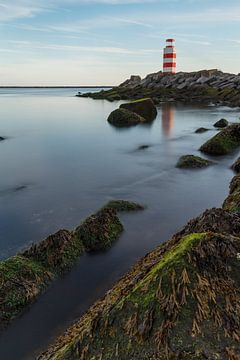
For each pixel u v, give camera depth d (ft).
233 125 85.97
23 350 22.09
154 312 15.81
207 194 51.49
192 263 17.04
